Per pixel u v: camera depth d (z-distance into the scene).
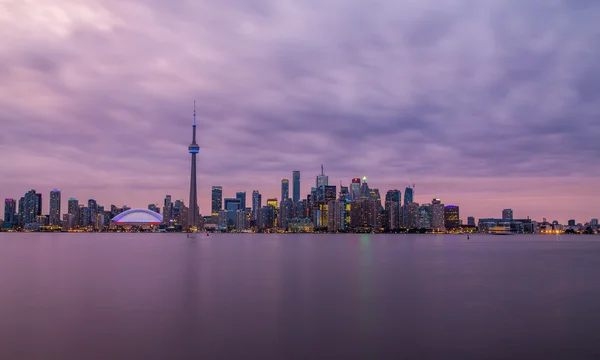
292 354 35.28
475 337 39.94
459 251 197.25
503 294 64.69
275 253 171.88
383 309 52.56
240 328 43.00
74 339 39.16
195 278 82.56
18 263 116.38
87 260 128.50
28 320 46.16
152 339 39.12
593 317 48.44
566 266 114.94
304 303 56.38
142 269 100.00
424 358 34.50
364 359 34.16
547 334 41.06
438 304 56.28
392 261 130.38
